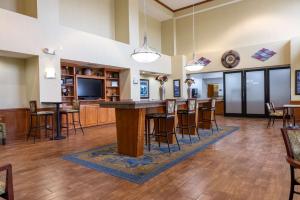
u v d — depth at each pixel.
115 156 3.65
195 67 7.30
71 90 7.08
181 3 9.87
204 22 10.09
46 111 5.29
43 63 5.41
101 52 6.92
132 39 8.12
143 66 8.69
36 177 2.75
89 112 7.07
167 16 10.46
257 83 8.88
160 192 2.30
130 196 2.22
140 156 3.62
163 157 3.55
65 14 6.79
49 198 2.20
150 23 10.46
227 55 9.29
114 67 7.68
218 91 11.68
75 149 4.16
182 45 10.75
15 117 5.49
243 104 9.24
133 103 3.29
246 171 2.86
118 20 8.29
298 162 1.59
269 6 8.52
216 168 3.00
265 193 2.23
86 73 7.46
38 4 5.31
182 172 2.87
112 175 2.79
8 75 5.47
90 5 7.55
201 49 10.21
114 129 6.60
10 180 1.58
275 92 8.52
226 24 9.52
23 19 4.99
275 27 8.41
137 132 3.57
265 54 8.43
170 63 10.45
